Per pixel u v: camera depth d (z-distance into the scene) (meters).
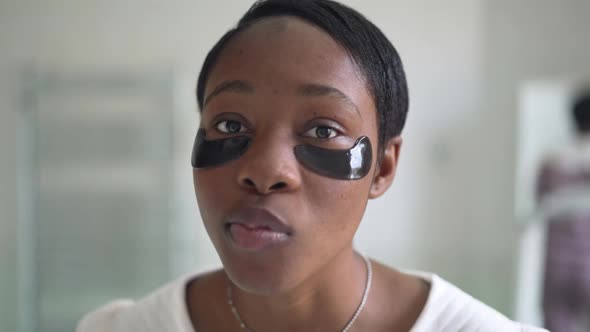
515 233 2.48
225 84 0.48
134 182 2.38
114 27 2.38
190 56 2.40
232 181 0.46
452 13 2.49
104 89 2.38
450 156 2.53
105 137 2.38
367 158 0.49
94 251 2.40
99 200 2.38
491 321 0.56
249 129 0.47
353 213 0.48
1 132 2.37
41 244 2.39
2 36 2.37
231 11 2.40
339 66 0.48
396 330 0.57
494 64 2.49
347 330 0.56
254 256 0.45
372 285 0.60
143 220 2.38
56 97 2.38
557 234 1.87
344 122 0.47
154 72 2.38
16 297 2.39
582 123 1.91
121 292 2.40
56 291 2.40
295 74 0.47
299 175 0.46
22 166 2.37
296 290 0.53
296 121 0.47
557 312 1.88
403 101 0.57
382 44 0.53
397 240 2.54
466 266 2.55
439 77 2.51
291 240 0.45
